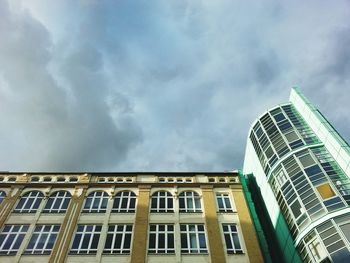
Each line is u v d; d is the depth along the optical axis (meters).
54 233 21.36
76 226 21.69
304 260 19.50
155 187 24.88
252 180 29.34
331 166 21.44
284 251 22.36
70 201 23.61
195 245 20.42
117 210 23.00
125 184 25.09
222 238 20.72
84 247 20.33
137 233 20.88
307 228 19.50
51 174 26.33
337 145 21.61
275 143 25.64
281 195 23.08
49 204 23.59
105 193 24.55
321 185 20.59
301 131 24.94
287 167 23.41
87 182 25.33
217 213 22.53
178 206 23.22
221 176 26.36
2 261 19.44
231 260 19.28
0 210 22.72
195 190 24.62
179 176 26.28
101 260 19.45
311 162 22.25
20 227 21.72
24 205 23.42
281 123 26.52
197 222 21.91
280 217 23.09
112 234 21.20
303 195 21.05
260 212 27.08
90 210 22.97
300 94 27.36
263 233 24.03
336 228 17.98
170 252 19.95
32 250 20.14
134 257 19.39
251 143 29.38
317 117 24.33
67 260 19.44
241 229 21.30
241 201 23.50
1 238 20.92
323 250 17.95
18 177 25.88
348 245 16.98
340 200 19.22
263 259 19.97
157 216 22.38
